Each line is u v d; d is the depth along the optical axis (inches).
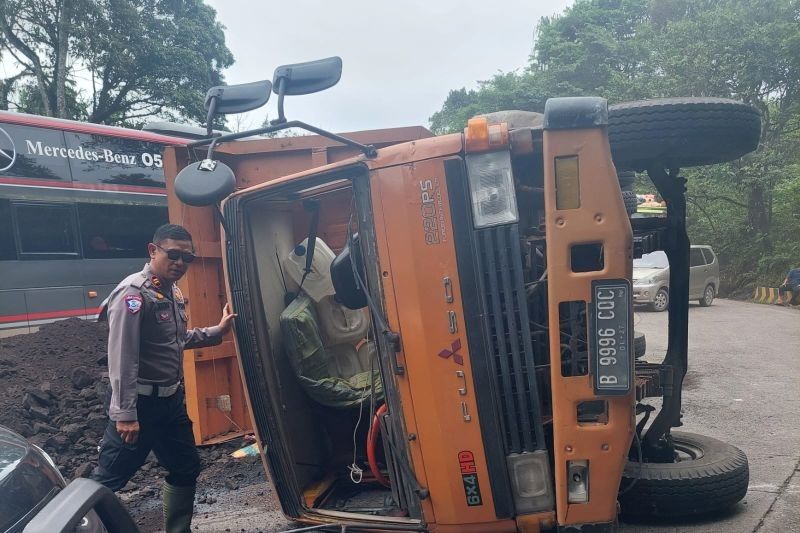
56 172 422.9
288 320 159.3
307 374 162.2
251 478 211.6
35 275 407.2
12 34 820.6
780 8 914.7
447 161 122.6
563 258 115.3
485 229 121.2
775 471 192.7
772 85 920.3
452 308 122.6
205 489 203.8
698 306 772.0
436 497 128.3
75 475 212.8
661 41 1011.9
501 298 122.6
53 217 420.8
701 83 924.6
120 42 861.8
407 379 126.1
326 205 191.8
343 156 231.0
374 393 154.3
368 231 129.0
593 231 114.2
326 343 175.2
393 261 125.0
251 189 141.3
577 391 117.3
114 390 133.0
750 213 1000.2
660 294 671.8
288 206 180.4
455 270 122.4
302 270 171.3
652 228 167.0
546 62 1337.4
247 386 144.5
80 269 428.8
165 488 154.4
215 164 118.3
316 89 121.1
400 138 228.4
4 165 398.6
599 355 115.8
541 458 124.0
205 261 232.2
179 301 148.9
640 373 176.7
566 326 118.0
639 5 1299.2
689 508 151.1
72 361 314.5
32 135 414.3
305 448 165.6
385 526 137.3
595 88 1230.9
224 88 126.6
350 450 175.9
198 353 231.5
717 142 140.8
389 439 135.6
